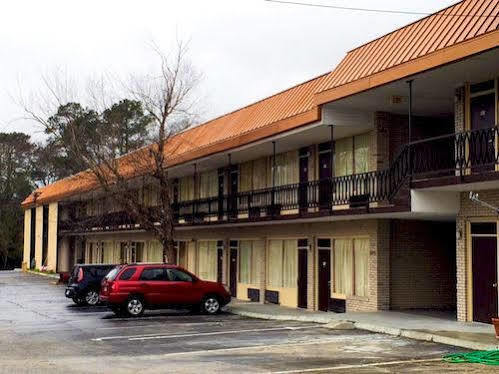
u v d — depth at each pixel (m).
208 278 35.50
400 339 16.75
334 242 24.97
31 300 32.78
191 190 39.00
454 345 15.48
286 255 28.23
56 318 23.72
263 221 26.95
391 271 22.69
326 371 12.45
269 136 25.86
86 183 44.28
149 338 17.88
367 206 20.91
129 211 30.78
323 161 26.50
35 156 87.38
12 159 86.25
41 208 66.62
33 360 14.18
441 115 23.83
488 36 15.48
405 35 19.41
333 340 16.81
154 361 13.94
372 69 19.89
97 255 56.44
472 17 16.69
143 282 24.06
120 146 34.25
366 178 21.66
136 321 22.42
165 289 24.27
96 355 14.89
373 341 16.48
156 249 43.50
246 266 31.56
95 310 27.20
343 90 20.95
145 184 34.31
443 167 21.97
